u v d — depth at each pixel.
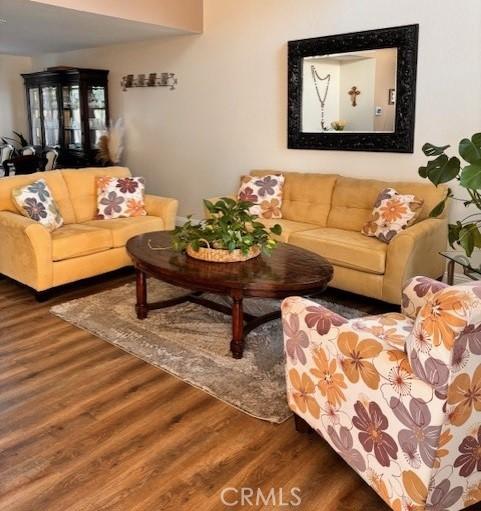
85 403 2.44
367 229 3.88
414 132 4.04
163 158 6.18
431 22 3.81
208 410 2.39
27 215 3.88
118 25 4.98
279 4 4.70
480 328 1.32
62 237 3.80
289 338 2.02
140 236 3.58
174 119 5.93
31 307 3.65
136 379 2.67
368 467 1.72
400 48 3.96
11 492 1.85
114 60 6.45
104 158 6.41
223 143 5.50
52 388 2.58
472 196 3.26
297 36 4.63
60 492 1.85
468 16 3.63
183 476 1.95
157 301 3.69
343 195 4.25
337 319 1.78
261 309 3.60
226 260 2.96
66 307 3.63
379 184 4.07
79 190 4.56
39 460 2.03
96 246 3.99
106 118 6.70
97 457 2.05
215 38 5.29
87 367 2.79
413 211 3.64
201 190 5.86
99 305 3.66
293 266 2.91
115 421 2.30
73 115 6.77
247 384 2.60
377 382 1.58
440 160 3.11
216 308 3.38
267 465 2.01
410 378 1.46
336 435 1.86
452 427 1.43
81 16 4.59
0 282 4.22
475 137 2.82
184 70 5.66
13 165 6.41
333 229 4.18
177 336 3.15
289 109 4.75
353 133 4.38
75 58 7.05
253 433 2.22
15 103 8.39
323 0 4.39
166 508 1.78
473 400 1.44
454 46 3.73
